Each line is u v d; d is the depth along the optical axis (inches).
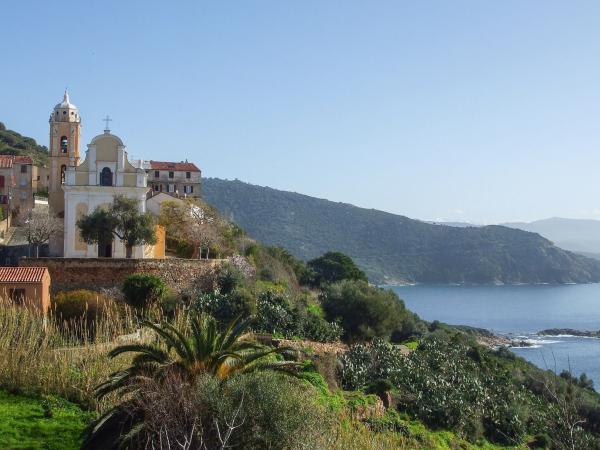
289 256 4062.5
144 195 2704.2
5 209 3503.9
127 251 2518.5
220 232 3014.3
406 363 2174.0
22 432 1205.7
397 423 1813.5
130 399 1098.1
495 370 2704.2
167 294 2068.2
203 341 1105.4
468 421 1996.8
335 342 2357.3
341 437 1307.8
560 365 4296.3
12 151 5693.9
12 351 1433.3
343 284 2920.8
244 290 2206.0
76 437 1204.5
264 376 1008.2
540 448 2030.0
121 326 1700.3
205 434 933.8
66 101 3144.7
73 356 1480.1
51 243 2829.7
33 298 1854.1
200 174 4626.0
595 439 1662.2
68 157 3088.1
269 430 947.3
